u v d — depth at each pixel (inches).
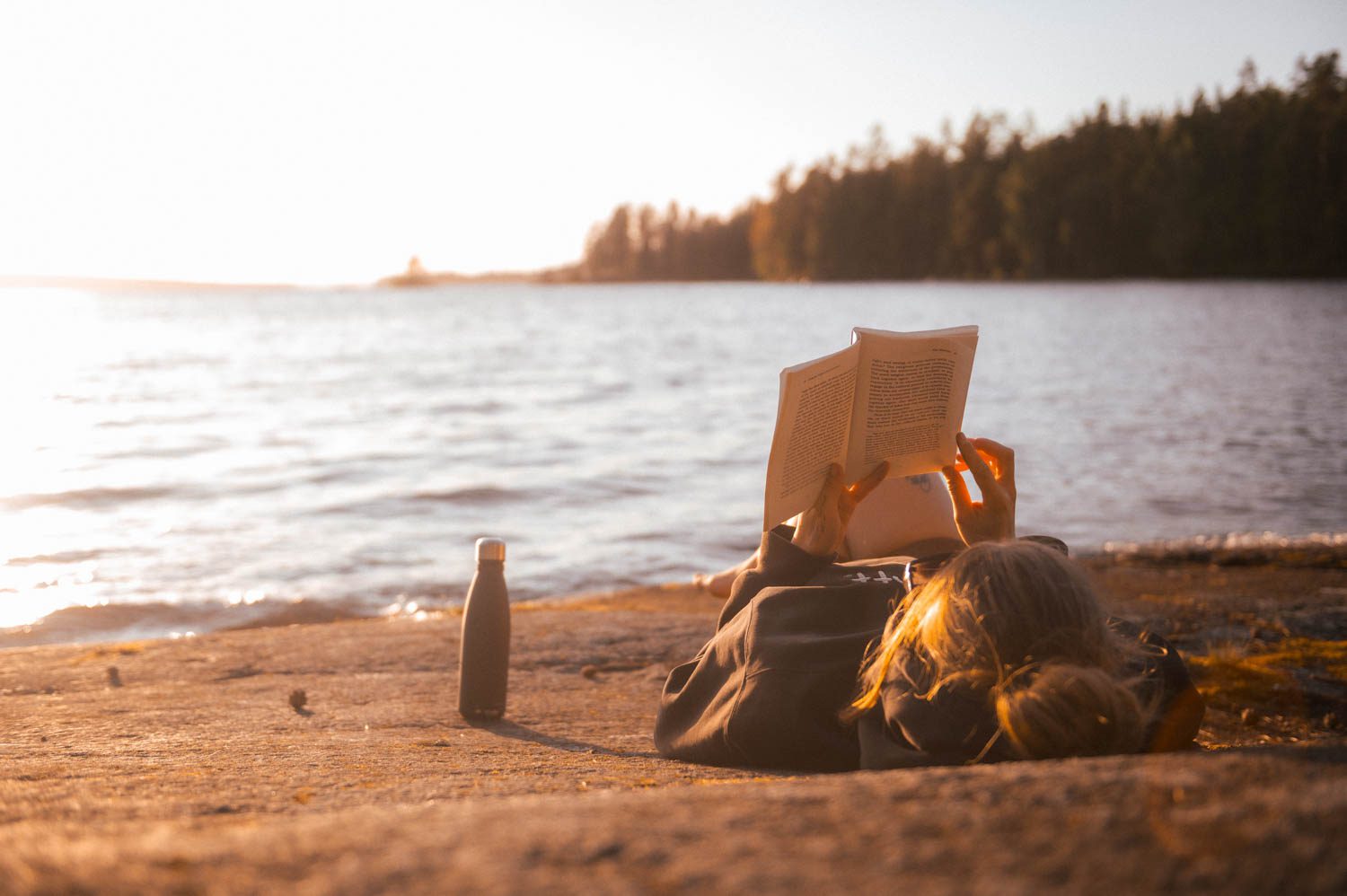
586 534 407.2
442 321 2844.5
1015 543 78.1
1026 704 68.9
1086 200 3858.3
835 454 98.6
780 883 37.9
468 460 588.7
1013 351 1274.6
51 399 883.4
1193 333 1517.0
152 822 63.7
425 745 122.4
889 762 78.2
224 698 161.3
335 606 298.4
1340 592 277.9
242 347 1657.2
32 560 347.3
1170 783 48.4
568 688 171.8
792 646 93.4
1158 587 287.3
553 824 44.3
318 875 38.0
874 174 4958.2
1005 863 39.8
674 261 7554.1
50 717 143.9
